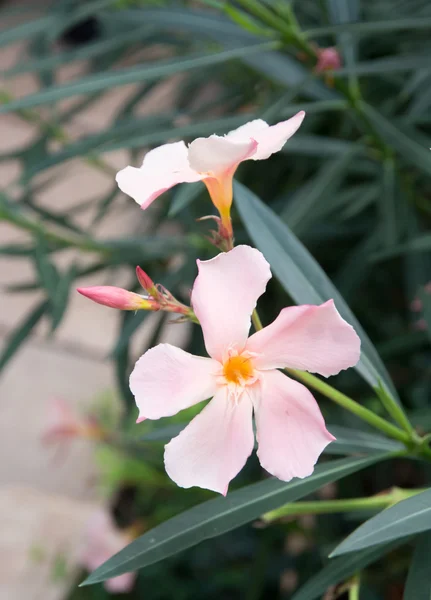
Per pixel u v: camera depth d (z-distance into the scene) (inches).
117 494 23.3
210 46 18.3
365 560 9.2
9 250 16.7
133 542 8.3
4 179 34.9
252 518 8.4
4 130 37.1
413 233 16.0
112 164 33.1
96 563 19.7
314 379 8.5
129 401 17.3
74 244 16.8
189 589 20.5
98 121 35.1
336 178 14.8
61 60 16.0
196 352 17.3
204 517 8.4
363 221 18.6
